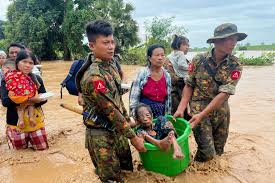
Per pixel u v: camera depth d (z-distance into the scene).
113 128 3.53
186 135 3.89
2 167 4.69
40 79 5.48
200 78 4.26
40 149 5.29
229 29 3.84
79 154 5.07
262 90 10.13
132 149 5.05
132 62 26.34
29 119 5.16
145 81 4.62
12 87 4.88
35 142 5.25
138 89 4.67
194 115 4.13
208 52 4.27
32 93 5.07
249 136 5.58
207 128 4.29
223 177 4.06
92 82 3.23
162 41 27.20
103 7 30.89
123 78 5.39
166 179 3.89
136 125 4.15
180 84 5.69
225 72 4.12
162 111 4.71
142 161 4.04
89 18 30.17
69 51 33.06
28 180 4.26
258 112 7.25
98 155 3.58
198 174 4.14
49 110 8.20
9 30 33.56
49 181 4.20
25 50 5.05
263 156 4.68
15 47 5.50
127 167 4.07
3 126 6.96
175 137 4.04
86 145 3.73
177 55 5.75
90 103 3.44
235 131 5.88
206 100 4.34
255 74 14.79
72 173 4.39
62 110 8.17
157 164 3.89
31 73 5.22
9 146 5.48
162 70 4.75
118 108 3.37
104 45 3.25
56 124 6.80
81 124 6.76
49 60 33.22
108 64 3.45
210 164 4.32
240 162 4.49
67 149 5.30
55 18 32.06
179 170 4.00
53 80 15.05
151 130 4.20
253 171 4.21
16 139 5.27
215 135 4.53
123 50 28.55
